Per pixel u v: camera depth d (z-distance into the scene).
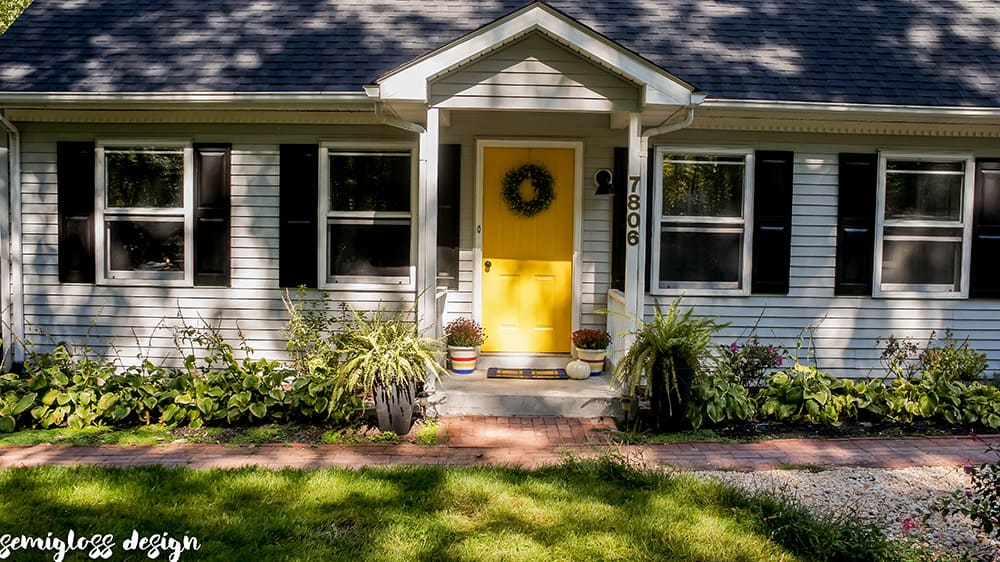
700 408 6.09
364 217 7.41
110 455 5.26
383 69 7.13
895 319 7.53
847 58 7.55
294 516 4.05
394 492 4.44
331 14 8.09
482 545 3.73
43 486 4.44
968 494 3.64
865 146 7.41
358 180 7.42
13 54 7.34
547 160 7.61
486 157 7.60
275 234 7.41
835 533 3.70
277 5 8.27
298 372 6.66
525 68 5.95
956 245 7.57
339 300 7.43
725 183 7.47
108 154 7.41
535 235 7.67
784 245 7.44
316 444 5.61
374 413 6.13
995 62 7.60
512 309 7.70
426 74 5.80
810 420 6.30
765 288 7.45
